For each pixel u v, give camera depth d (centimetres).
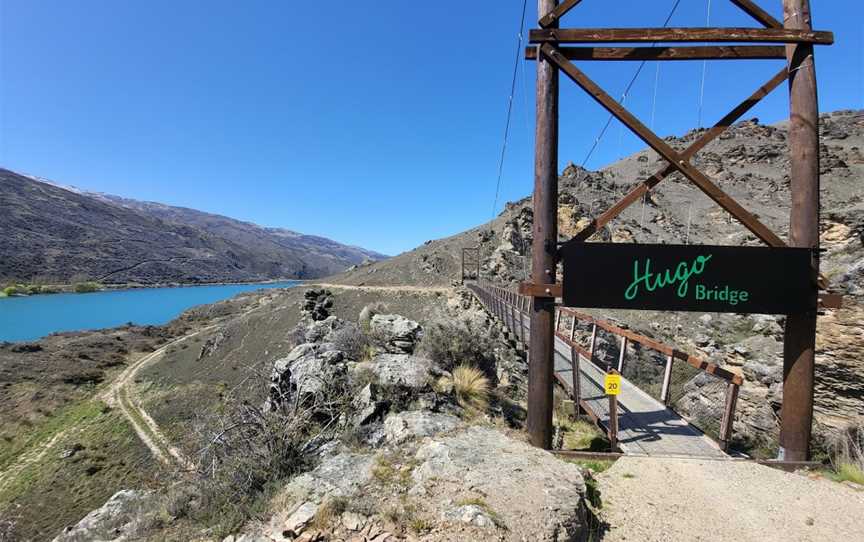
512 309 1501
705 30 488
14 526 2056
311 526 320
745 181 6375
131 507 477
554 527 299
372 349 845
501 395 788
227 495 414
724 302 484
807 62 494
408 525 308
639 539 342
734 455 568
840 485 441
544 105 499
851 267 985
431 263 7556
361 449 493
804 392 496
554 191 500
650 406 814
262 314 6303
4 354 5456
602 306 487
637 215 5250
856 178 5128
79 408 3891
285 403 621
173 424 3200
